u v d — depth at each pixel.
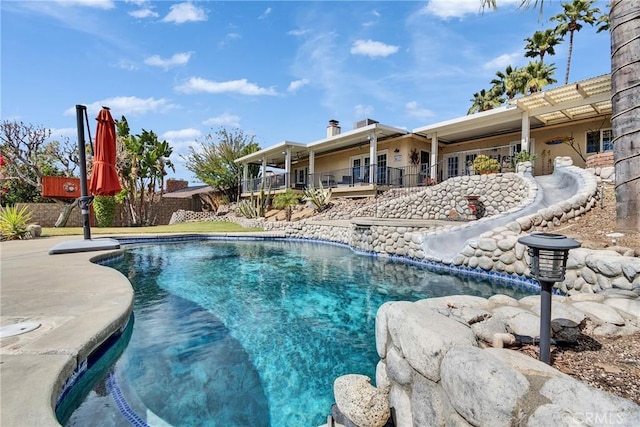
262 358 2.98
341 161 19.06
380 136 15.39
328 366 2.85
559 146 12.21
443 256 6.54
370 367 2.83
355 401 1.83
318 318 4.01
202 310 4.28
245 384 2.54
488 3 5.19
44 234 10.88
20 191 19.52
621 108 3.31
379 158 16.56
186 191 31.62
